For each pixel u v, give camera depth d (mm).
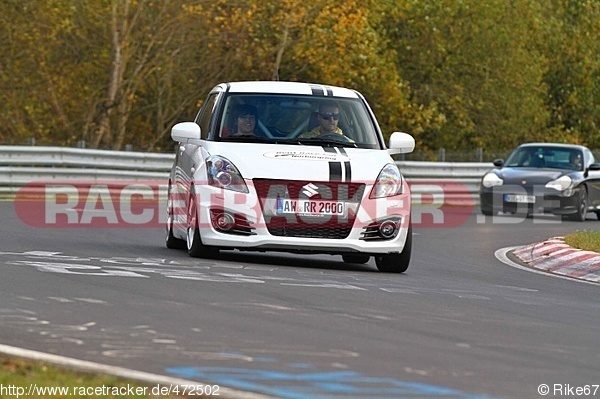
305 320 24141
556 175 72625
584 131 137750
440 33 114312
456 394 18000
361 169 35062
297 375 18688
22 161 71938
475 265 41750
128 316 23391
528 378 19484
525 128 119688
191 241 35875
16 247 37062
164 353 19891
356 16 97062
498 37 115438
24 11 91188
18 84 93375
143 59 90625
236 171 34656
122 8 89375
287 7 92688
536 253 45375
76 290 26641
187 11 90125
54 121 95000
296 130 36812
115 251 37375
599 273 40438
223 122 36969
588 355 22094
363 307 26594
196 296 26688
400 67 114312
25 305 24141
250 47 94688
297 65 98562
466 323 25188
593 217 80250
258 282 30016
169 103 95312
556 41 134000
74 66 94312
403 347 21688
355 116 37875
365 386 18172
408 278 34562
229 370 18812
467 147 117938
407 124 109188
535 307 29078
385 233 35031
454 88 114500
